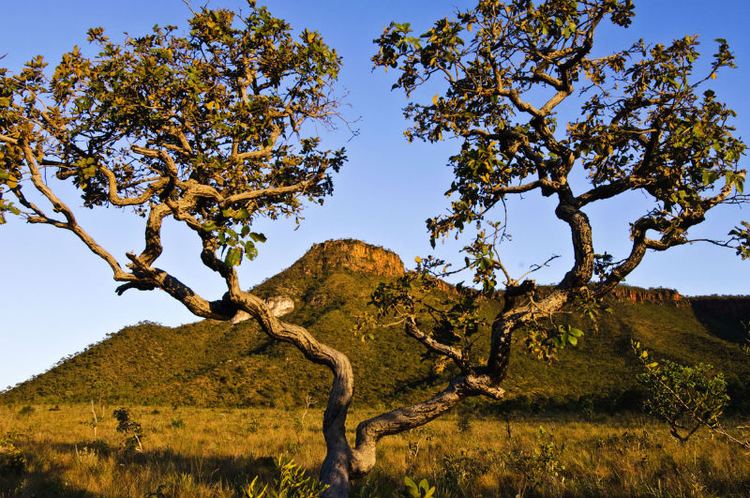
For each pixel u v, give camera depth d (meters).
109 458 10.45
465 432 18.28
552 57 5.74
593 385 58.44
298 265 121.06
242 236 4.44
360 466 5.28
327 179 7.16
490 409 34.31
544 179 5.71
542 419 27.92
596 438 14.80
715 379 7.79
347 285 104.25
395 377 63.16
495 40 5.64
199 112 6.11
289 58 6.30
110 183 5.48
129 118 5.77
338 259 119.06
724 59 5.34
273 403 53.91
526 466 8.59
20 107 5.43
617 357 71.19
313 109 6.62
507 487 8.42
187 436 17.09
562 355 72.81
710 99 5.36
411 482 2.94
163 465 10.18
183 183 5.55
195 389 59.94
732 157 4.97
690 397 7.76
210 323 90.06
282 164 6.97
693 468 8.70
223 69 6.44
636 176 5.49
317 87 6.54
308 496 4.16
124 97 5.68
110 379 64.75
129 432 14.17
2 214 4.57
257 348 77.12
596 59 6.00
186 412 37.41
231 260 4.37
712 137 5.09
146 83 5.67
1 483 8.54
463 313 5.60
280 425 23.05
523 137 5.84
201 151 6.22
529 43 5.69
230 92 6.55
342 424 5.49
